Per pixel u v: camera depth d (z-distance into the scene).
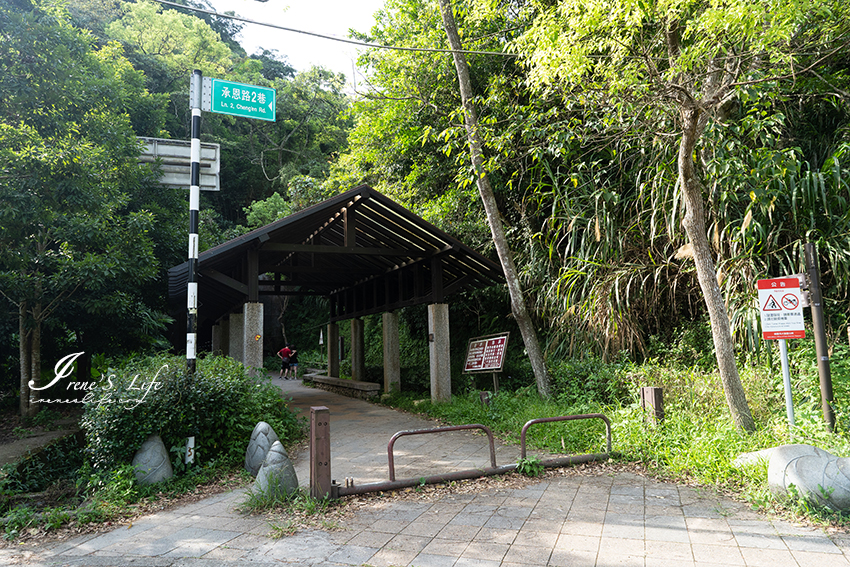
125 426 5.79
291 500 4.82
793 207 7.73
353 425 9.33
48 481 7.37
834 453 4.95
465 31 11.91
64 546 4.07
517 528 4.08
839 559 3.32
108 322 12.35
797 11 5.38
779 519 4.05
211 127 34.28
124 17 32.84
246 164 36.31
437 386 10.70
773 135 8.96
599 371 8.94
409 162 16.03
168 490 5.47
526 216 11.85
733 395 6.04
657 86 6.93
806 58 8.03
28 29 9.86
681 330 9.52
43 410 10.55
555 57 6.31
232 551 3.80
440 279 11.04
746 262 8.04
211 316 16.41
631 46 6.41
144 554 3.82
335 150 37.03
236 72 36.41
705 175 8.48
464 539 3.88
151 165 14.45
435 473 5.80
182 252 14.84
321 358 25.16
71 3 27.84
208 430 6.39
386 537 3.96
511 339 13.42
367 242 11.92
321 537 4.00
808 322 8.02
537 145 9.90
